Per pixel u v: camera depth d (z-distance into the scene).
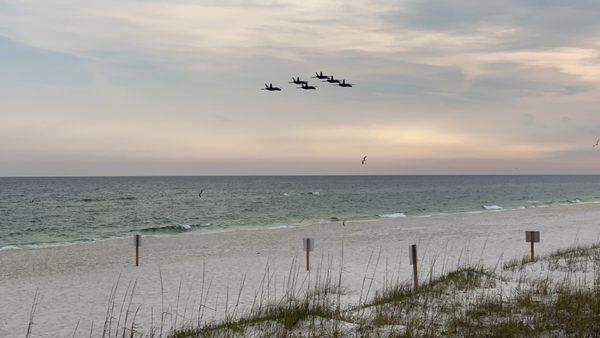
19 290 16.69
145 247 28.81
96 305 14.30
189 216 56.16
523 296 11.00
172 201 83.12
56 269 21.59
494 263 20.09
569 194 103.94
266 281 17.22
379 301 11.45
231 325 9.52
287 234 34.56
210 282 17.28
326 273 18.39
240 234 35.16
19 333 11.62
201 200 85.50
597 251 19.91
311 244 18.94
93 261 23.69
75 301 14.89
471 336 7.98
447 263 20.53
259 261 22.03
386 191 119.81
